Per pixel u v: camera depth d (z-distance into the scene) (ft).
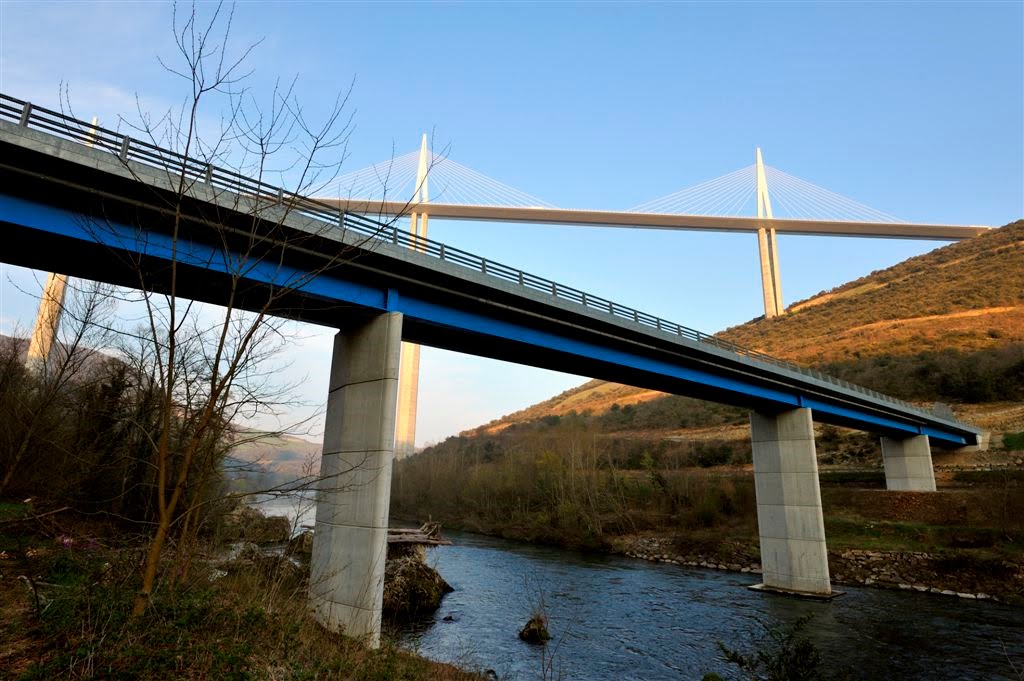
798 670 32.17
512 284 72.23
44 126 42.70
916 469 160.86
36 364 61.21
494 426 518.78
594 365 92.68
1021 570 98.07
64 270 51.93
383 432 57.06
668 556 143.43
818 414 128.36
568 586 105.60
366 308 61.98
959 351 254.88
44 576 35.27
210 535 49.78
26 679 21.34
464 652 63.26
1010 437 181.57
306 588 50.11
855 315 379.35
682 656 64.44
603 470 233.14
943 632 74.08
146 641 25.86
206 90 25.84
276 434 32.45
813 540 103.45
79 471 54.54
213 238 50.85
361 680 31.17
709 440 255.50
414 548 103.91
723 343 106.73
